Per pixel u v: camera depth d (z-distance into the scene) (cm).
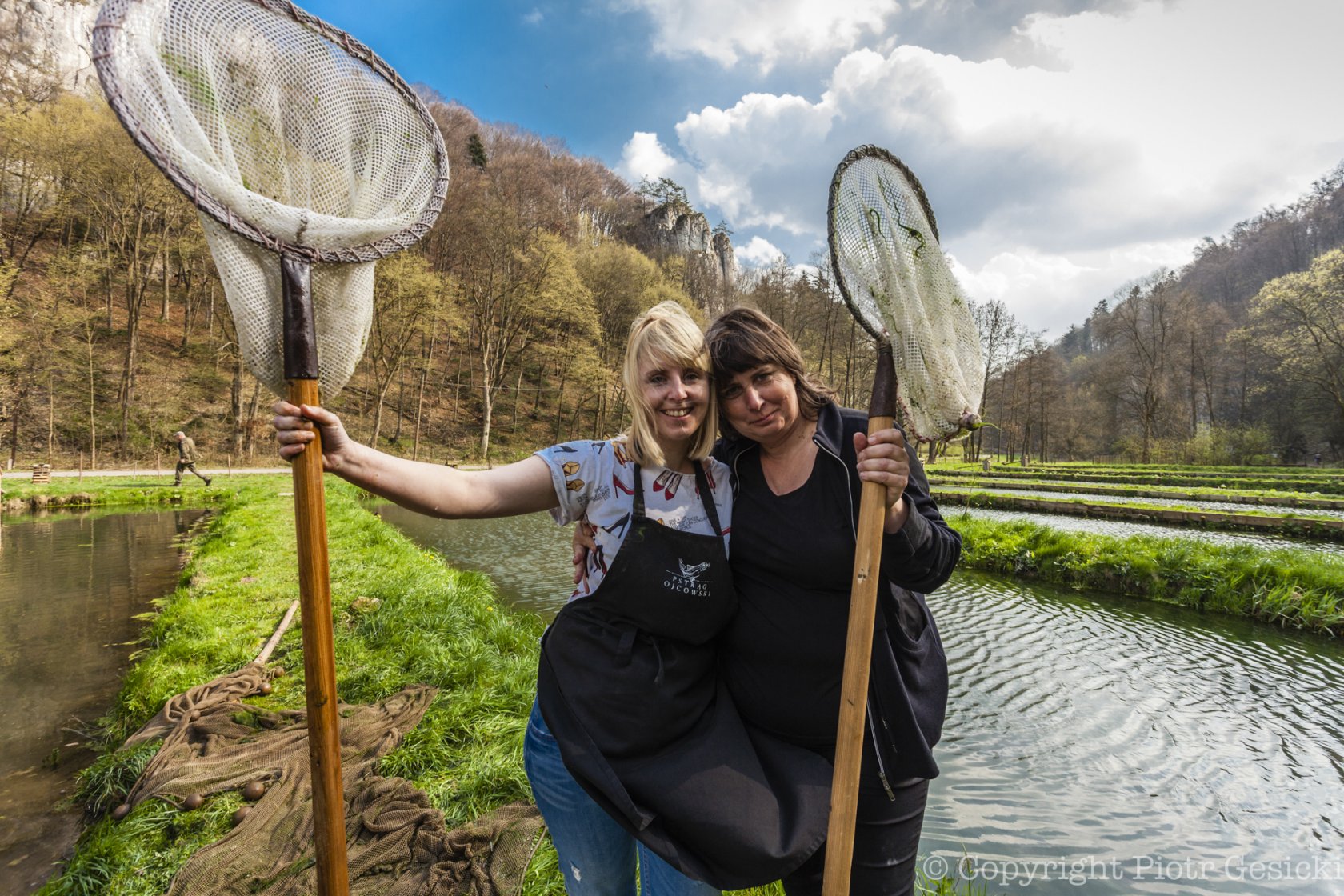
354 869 259
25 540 1293
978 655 684
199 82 125
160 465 2741
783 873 138
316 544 127
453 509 148
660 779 142
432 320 3594
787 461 165
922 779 157
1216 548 955
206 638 564
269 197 135
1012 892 332
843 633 154
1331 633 743
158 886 268
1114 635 749
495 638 575
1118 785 434
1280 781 439
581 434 4381
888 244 145
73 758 412
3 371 2548
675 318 155
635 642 153
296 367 128
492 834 276
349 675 483
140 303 2877
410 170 151
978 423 146
